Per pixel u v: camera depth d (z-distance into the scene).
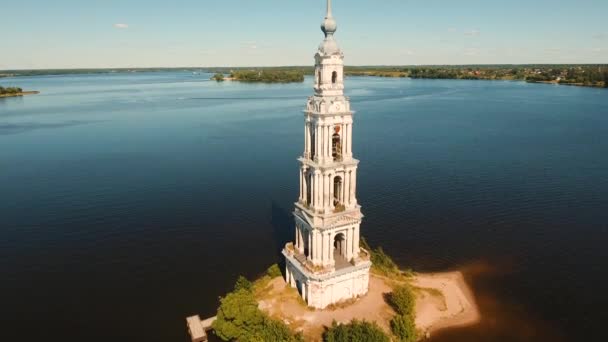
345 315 79.31
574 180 162.75
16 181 162.75
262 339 72.44
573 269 102.94
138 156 199.38
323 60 71.44
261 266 104.12
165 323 84.81
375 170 176.25
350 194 79.19
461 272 102.12
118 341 80.12
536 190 152.50
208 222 127.62
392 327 76.69
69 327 83.81
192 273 101.56
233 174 171.38
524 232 121.12
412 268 103.50
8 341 80.00
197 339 78.38
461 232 121.25
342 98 74.06
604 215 131.25
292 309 80.75
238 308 75.88
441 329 82.19
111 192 151.00
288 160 191.62
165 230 122.44
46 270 102.69
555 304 90.44
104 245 114.19
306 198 81.44
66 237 118.25
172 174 171.38
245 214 133.12
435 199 144.50
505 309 88.69
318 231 77.44
